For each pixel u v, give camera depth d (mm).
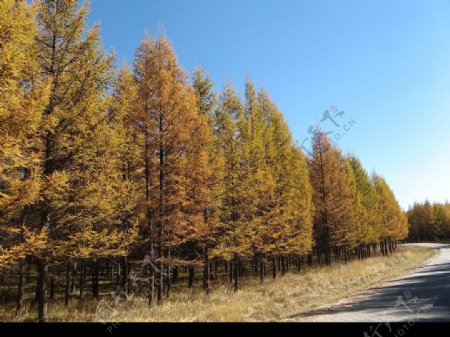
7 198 8398
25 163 8742
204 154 16375
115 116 12648
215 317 11281
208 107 21062
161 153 15508
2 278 26125
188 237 16328
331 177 33094
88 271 33438
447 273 21234
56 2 12023
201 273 37375
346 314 11055
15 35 8828
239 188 20250
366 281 20312
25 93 10352
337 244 36875
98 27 12188
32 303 19188
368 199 47906
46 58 11914
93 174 11727
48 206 11172
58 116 11250
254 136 21969
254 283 23578
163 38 16109
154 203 15078
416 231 111750
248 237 21766
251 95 24469
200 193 16844
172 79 15500
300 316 11383
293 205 27094
